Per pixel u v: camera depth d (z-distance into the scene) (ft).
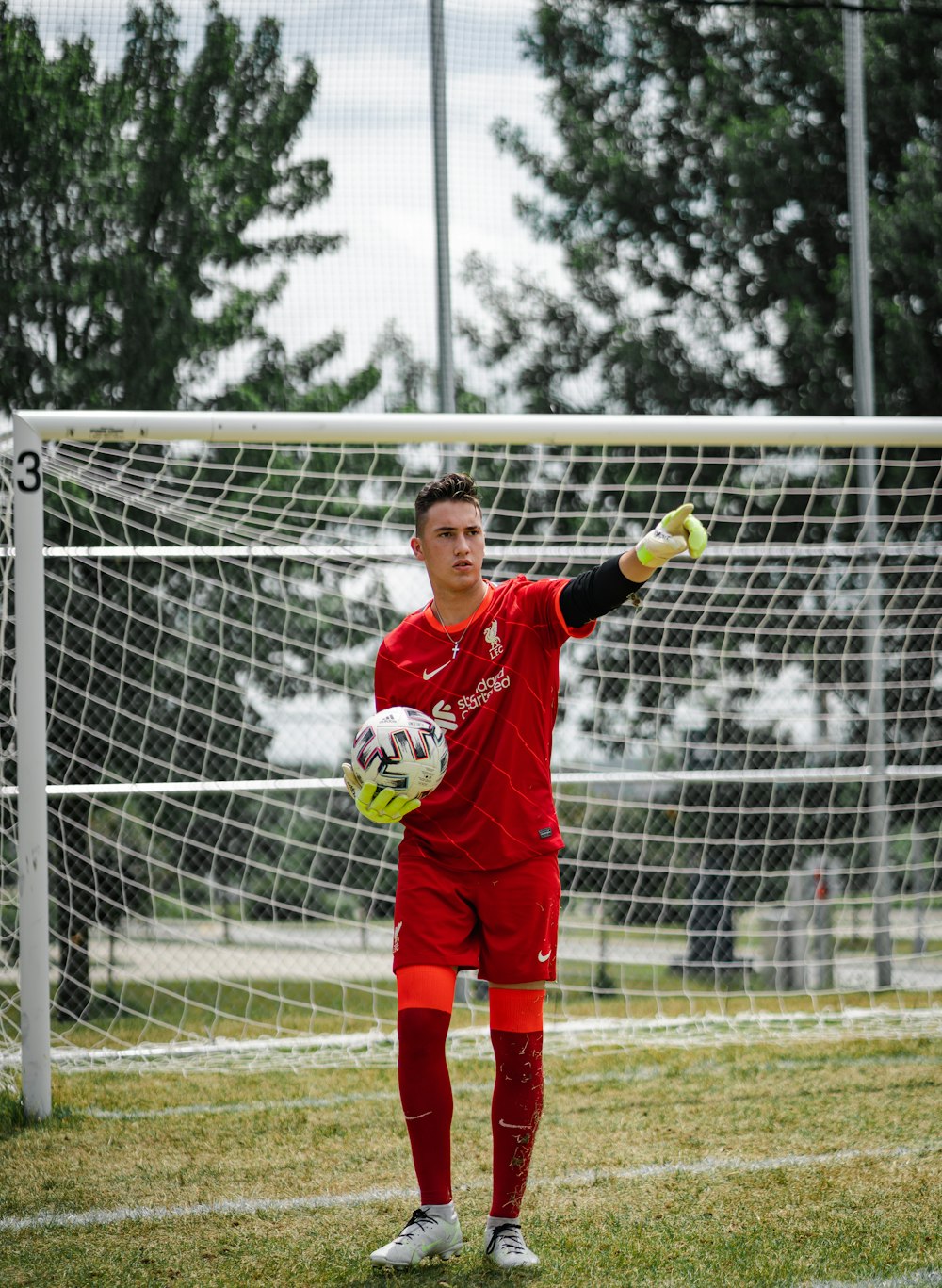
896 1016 70.59
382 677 34.76
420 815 33.47
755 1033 67.62
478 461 98.68
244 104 103.19
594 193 114.01
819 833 94.94
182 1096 55.06
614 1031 68.80
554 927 33.24
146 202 101.55
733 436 57.36
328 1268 32.45
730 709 93.20
